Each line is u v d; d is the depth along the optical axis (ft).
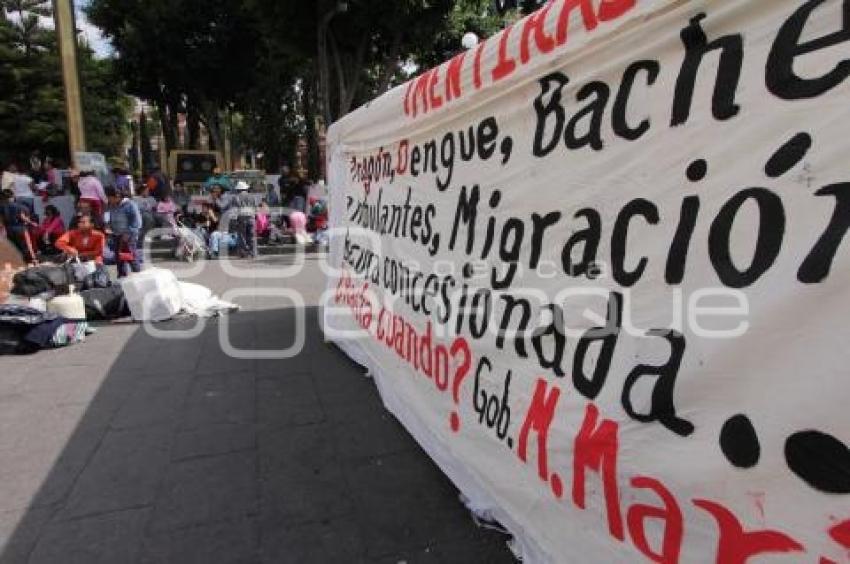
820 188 4.69
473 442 9.86
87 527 9.76
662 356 6.07
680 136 6.04
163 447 12.53
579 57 7.48
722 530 5.37
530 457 8.21
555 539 7.71
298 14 43.19
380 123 15.06
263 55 79.61
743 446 5.16
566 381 7.57
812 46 4.85
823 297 4.57
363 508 10.11
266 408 14.48
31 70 113.60
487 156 9.80
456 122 10.85
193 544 9.25
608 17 6.95
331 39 45.06
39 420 14.03
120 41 83.35
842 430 4.41
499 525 9.50
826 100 4.71
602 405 6.86
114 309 23.65
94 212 36.65
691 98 5.93
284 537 9.36
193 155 73.05
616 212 6.88
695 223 5.81
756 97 5.28
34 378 16.94
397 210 14.05
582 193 7.45
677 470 5.79
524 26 8.65
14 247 34.24
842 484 4.40
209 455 12.13
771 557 4.92
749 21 5.41
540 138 8.36
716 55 5.70
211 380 16.56
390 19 42.37
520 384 8.58
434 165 11.87
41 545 9.32
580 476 7.17
